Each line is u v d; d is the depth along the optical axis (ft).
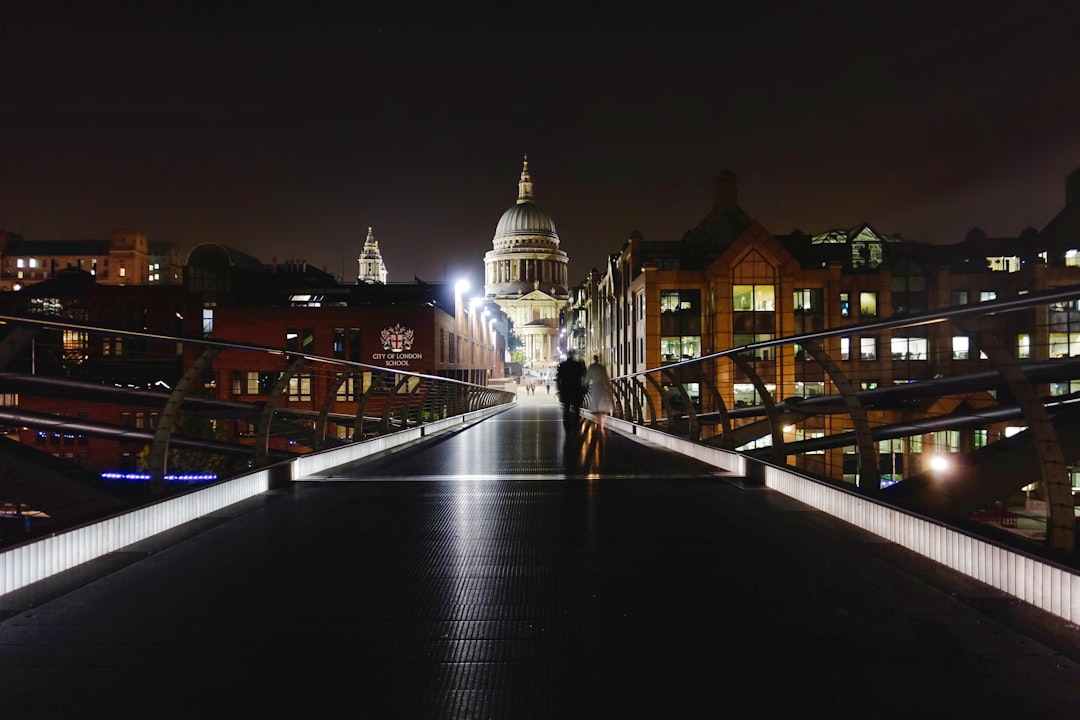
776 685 12.30
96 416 144.15
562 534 23.80
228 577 18.83
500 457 48.60
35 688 12.30
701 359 44.27
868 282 182.50
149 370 159.12
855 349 177.27
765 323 178.81
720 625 15.17
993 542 17.54
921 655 13.50
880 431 53.31
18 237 443.32
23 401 137.90
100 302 223.10
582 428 85.30
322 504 29.45
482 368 296.51
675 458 47.65
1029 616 15.43
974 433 97.81
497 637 14.62
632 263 199.93
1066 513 17.56
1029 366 49.26
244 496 30.53
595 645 14.16
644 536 23.45
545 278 636.89
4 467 40.65
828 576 18.65
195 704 11.72
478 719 11.19
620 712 11.41
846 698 11.82
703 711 11.41
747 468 36.70
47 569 18.76
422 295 230.07
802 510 27.61
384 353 191.21
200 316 223.71
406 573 19.26
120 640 14.46
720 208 202.49
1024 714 11.26
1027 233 202.90
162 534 23.82
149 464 25.91
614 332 234.58
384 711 11.48
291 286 242.58
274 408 35.22
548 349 600.39
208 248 223.71
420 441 64.18
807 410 58.44
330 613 16.07
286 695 12.03
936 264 202.90
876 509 23.30
